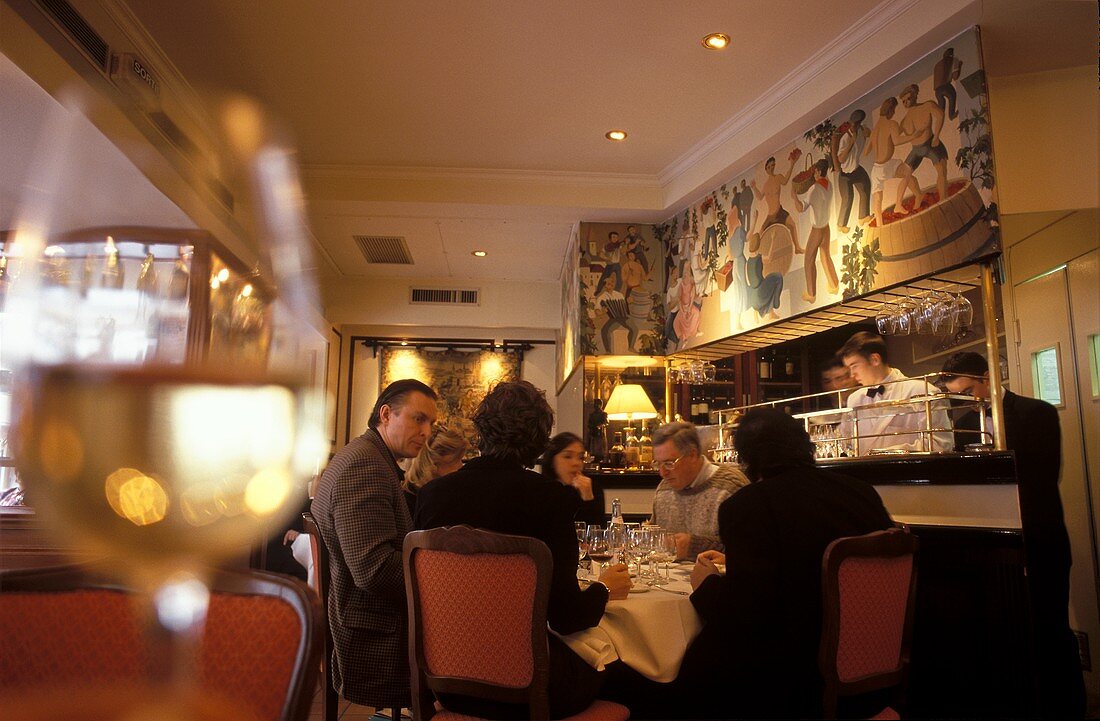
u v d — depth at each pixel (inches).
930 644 116.7
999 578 112.6
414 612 81.3
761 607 81.7
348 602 93.9
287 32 173.3
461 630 78.6
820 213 189.5
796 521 82.9
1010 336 138.9
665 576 108.6
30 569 26.1
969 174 147.6
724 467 148.2
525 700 76.2
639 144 229.1
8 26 122.4
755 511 84.6
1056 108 154.8
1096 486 125.4
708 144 227.6
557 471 182.1
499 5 164.1
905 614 82.0
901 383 171.9
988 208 142.6
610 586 91.4
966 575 116.0
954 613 116.0
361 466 93.5
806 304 192.1
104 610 25.5
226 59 183.2
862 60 171.3
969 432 136.8
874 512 86.1
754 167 218.1
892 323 156.8
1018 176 153.6
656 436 149.3
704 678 85.0
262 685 31.9
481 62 186.1
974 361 152.3
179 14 165.6
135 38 167.5
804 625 80.3
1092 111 151.8
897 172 165.8
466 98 203.0
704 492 145.7
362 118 212.7
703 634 87.0
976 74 147.5
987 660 112.6
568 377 304.2
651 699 92.4
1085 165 150.3
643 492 228.1
